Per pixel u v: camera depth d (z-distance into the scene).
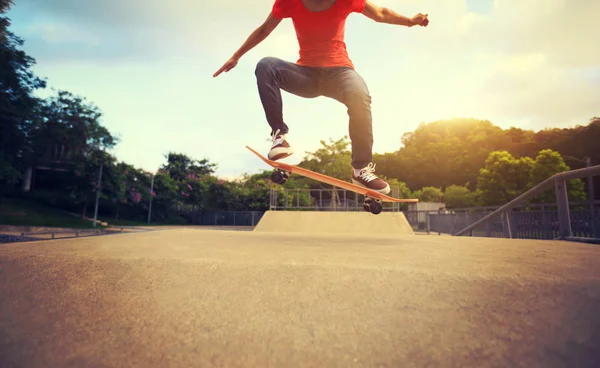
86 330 0.67
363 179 2.46
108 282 0.89
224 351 0.60
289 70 2.47
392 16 2.61
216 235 2.37
